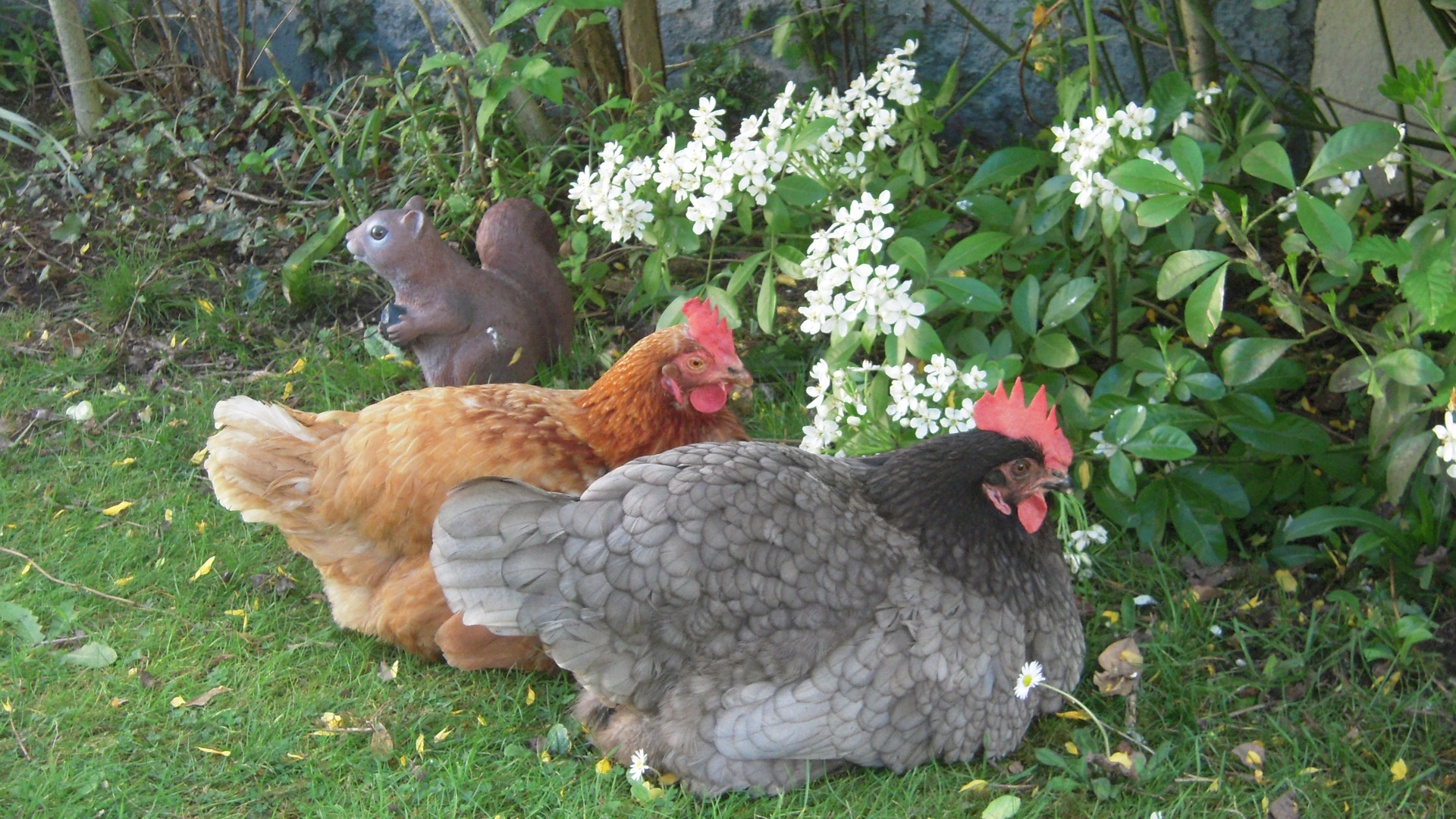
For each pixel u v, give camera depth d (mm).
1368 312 1609
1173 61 1679
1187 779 1224
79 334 1705
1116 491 1410
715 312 1349
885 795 1204
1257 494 1422
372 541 1314
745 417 1588
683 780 1205
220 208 1873
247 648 1335
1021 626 1212
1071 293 1384
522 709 1278
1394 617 1327
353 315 1749
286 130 2020
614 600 1171
